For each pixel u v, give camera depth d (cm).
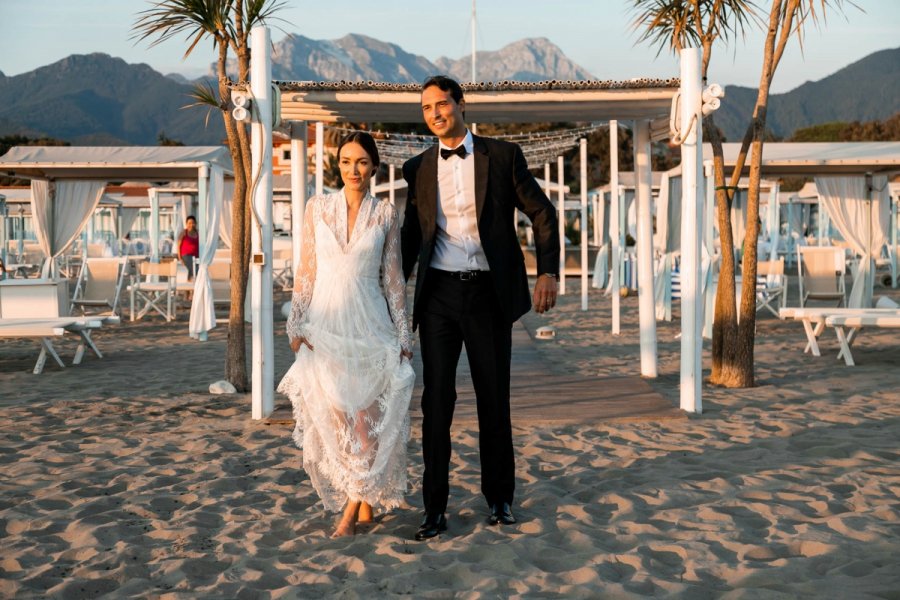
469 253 374
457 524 394
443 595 311
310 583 323
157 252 1625
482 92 709
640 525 385
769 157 1393
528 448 541
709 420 627
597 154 4959
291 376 382
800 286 1395
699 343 657
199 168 1260
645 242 845
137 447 560
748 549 352
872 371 847
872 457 508
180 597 312
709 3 789
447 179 372
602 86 704
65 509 427
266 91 626
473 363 384
